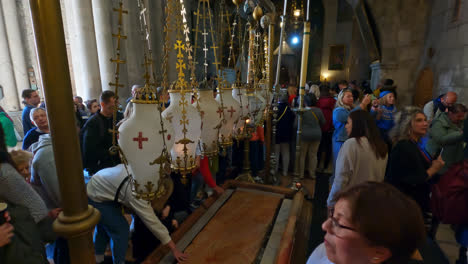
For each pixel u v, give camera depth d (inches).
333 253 22.4
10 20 274.4
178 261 59.6
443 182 72.3
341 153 79.4
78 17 189.0
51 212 73.9
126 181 62.1
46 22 23.7
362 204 19.9
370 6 349.4
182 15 43.6
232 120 54.9
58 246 58.7
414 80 324.2
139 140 33.5
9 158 56.9
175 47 43.2
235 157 151.3
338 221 21.5
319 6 609.0
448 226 108.3
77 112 157.9
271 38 106.5
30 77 293.7
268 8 100.5
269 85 101.3
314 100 153.3
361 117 78.3
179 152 43.2
